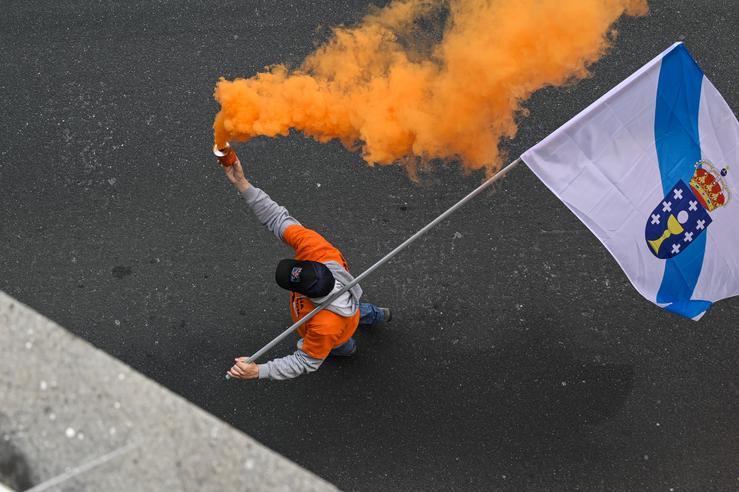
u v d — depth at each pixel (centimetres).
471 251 895
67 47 991
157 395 421
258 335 870
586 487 811
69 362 425
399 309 875
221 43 990
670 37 980
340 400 842
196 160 938
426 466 820
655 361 849
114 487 407
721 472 815
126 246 903
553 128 938
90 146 945
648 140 605
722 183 625
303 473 411
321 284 624
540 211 909
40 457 411
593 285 880
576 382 844
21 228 911
